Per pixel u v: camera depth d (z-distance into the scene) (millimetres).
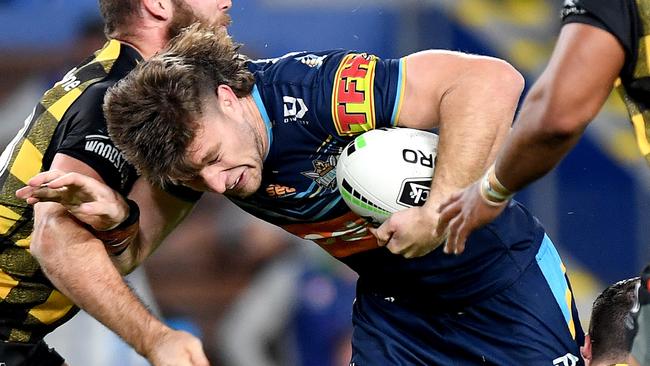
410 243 10898
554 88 8508
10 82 21500
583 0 8586
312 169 11445
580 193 22578
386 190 10930
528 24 23016
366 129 11133
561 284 12852
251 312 21062
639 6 8555
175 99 10586
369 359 12930
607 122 22812
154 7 12836
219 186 10891
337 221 11984
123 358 19609
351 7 22578
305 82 11188
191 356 11102
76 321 19547
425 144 11109
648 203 22438
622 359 12016
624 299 12070
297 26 22531
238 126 10930
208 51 10969
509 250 12406
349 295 21047
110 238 11828
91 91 12141
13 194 12336
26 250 12492
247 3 22484
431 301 12555
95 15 21750
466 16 22719
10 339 12898
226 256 21391
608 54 8516
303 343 20891
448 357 12766
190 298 21156
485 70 10922
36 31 21625
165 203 12484
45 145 12172
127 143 10875
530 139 8680
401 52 22484
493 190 9234
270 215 12234
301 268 21281
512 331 12484
